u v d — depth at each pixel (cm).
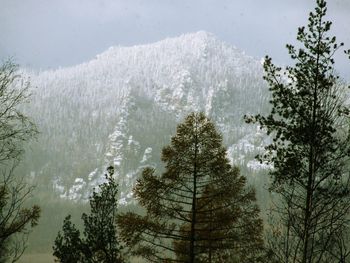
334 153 906
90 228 1131
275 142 975
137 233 1268
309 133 915
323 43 970
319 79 950
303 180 935
